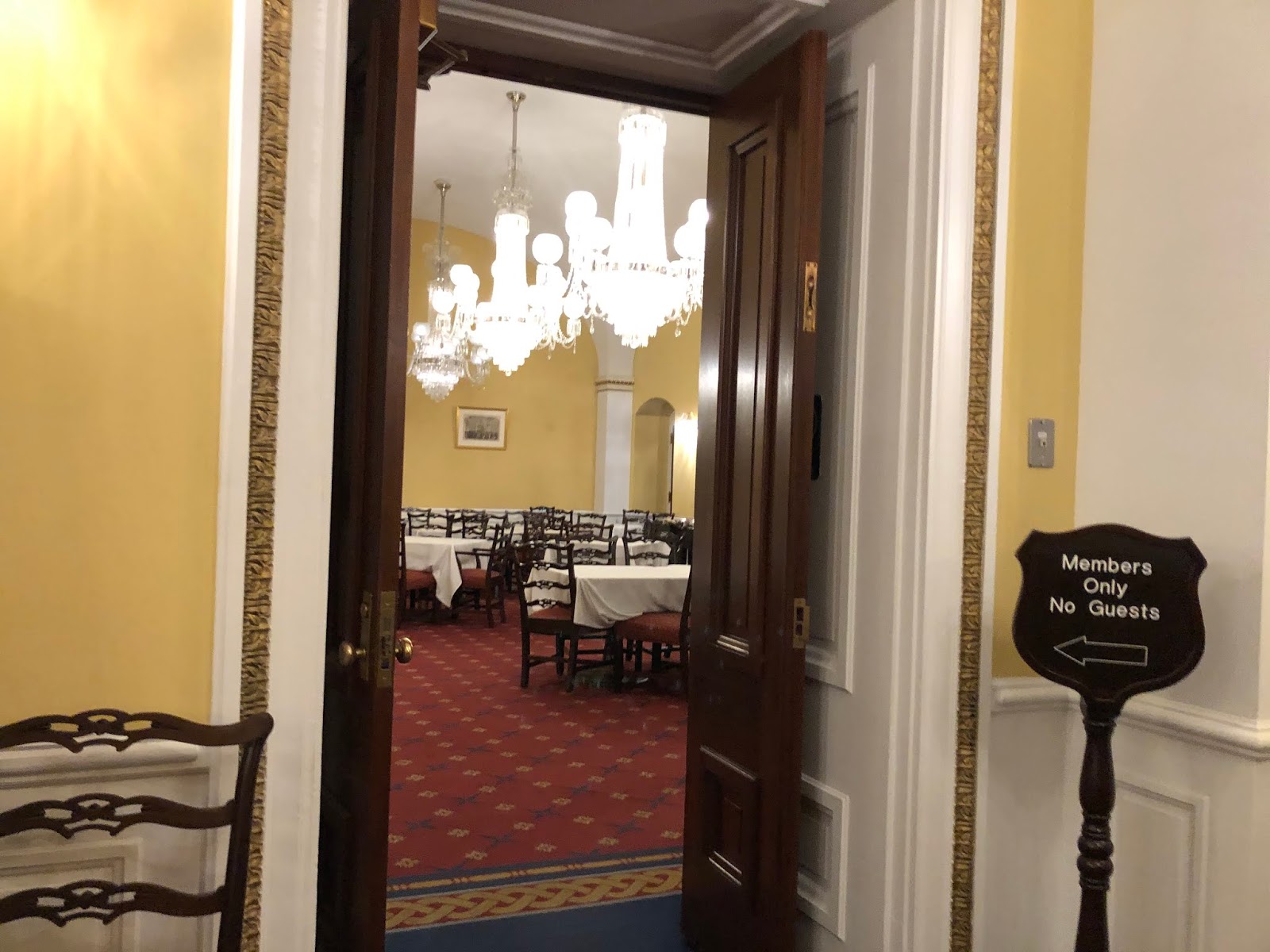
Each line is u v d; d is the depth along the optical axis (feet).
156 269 5.69
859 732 7.72
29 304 5.46
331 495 6.56
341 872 6.41
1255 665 6.52
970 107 7.30
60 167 5.52
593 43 8.75
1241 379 6.66
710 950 8.61
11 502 5.44
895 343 7.52
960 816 7.33
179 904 5.22
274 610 5.90
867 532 7.73
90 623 5.58
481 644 24.09
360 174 6.48
